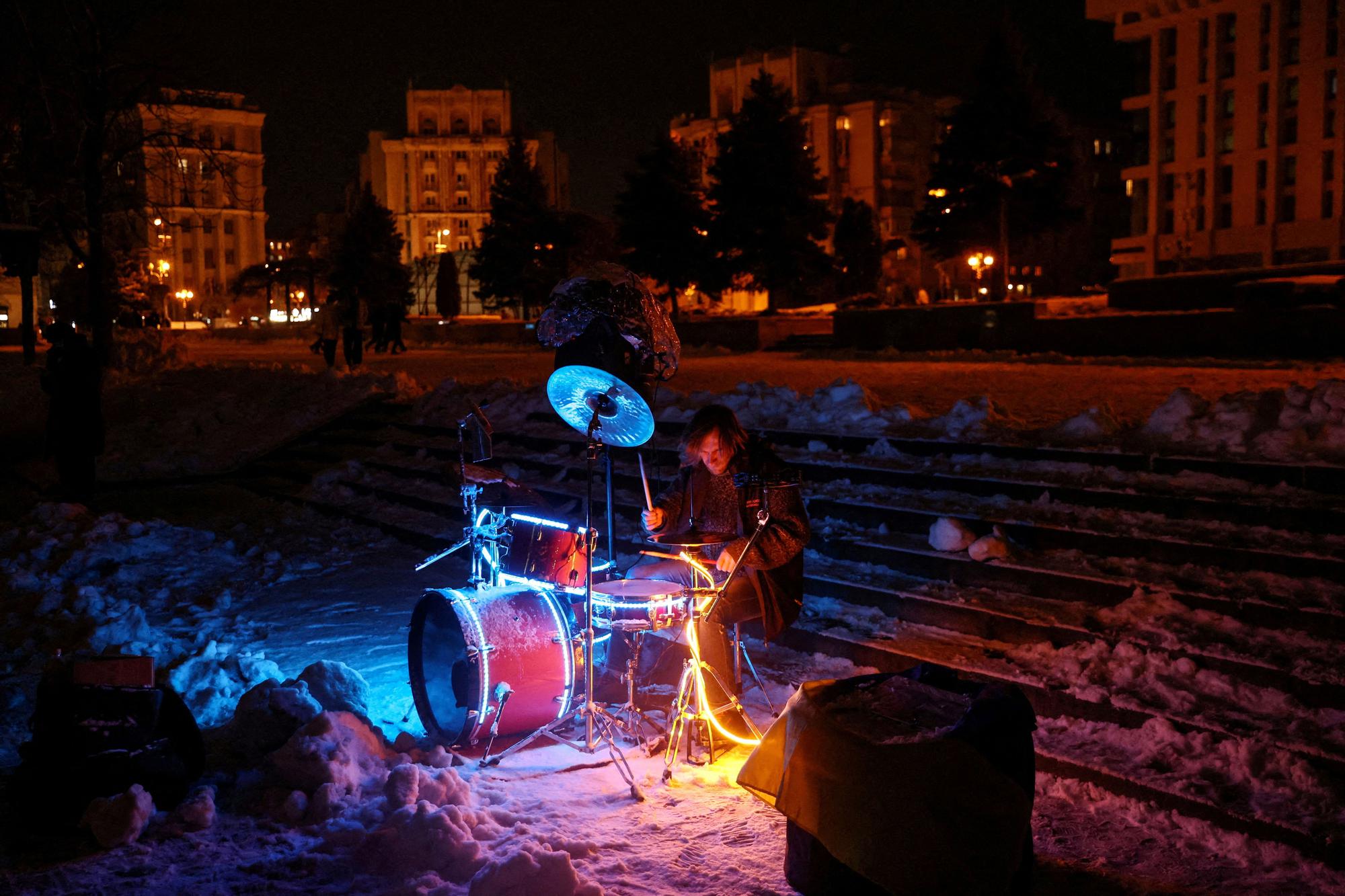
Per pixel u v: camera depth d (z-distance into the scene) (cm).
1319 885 344
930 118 11181
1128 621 509
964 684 379
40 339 4391
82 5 2094
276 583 833
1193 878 357
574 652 494
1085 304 3309
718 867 373
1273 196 6069
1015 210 4778
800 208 4747
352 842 380
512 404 1206
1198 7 6347
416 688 509
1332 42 5772
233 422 1560
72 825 397
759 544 486
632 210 4731
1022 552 606
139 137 2338
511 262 5575
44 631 651
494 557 510
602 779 450
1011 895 340
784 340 3212
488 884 338
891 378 1523
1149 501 603
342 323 2764
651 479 889
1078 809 408
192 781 431
